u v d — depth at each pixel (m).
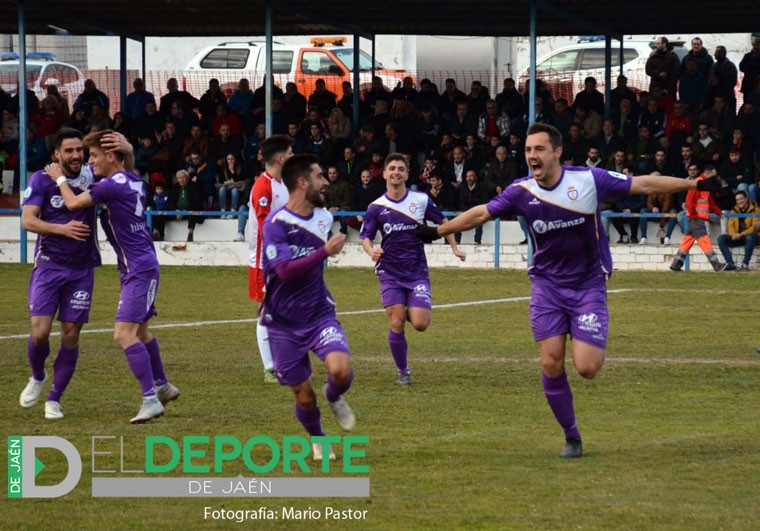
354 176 48.12
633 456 15.38
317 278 14.96
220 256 48.03
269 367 21.56
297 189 14.94
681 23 52.06
